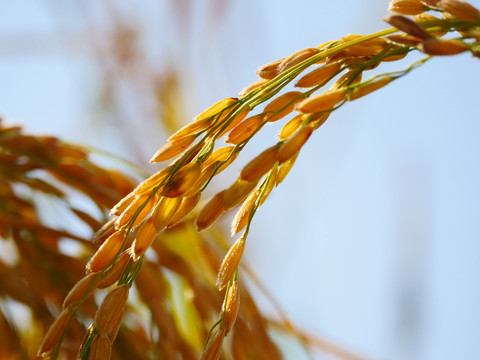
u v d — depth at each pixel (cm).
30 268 26
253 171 19
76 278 26
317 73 20
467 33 20
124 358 26
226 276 19
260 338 26
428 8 20
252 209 20
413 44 19
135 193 19
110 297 19
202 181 19
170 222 19
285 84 20
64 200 26
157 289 25
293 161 20
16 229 26
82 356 19
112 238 19
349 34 20
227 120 20
